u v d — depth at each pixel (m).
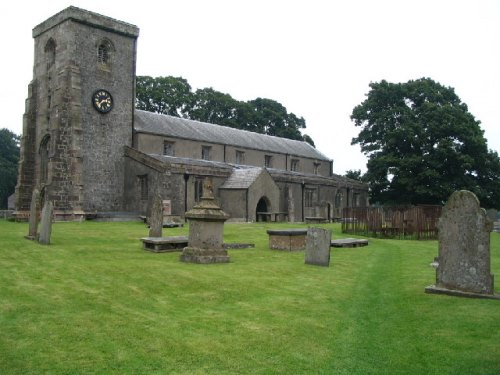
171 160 42.44
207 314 9.48
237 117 81.25
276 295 11.26
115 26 40.69
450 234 11.34
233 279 12.98
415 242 27.55
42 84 40.62
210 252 16.06
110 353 7.21
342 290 12.04
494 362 6.98
